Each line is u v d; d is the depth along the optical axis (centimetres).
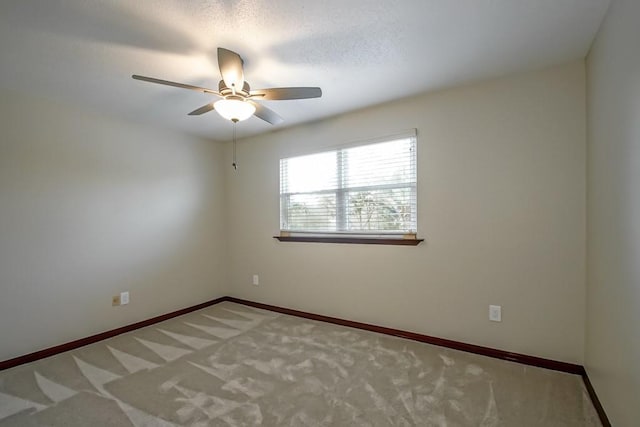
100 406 177
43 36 169
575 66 204
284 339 271
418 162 261
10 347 230
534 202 218
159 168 333
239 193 391
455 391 187
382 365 221
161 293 330
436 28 168
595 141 178
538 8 152
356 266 297
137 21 158
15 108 236
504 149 227
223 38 174
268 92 191
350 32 171
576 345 205
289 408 174
